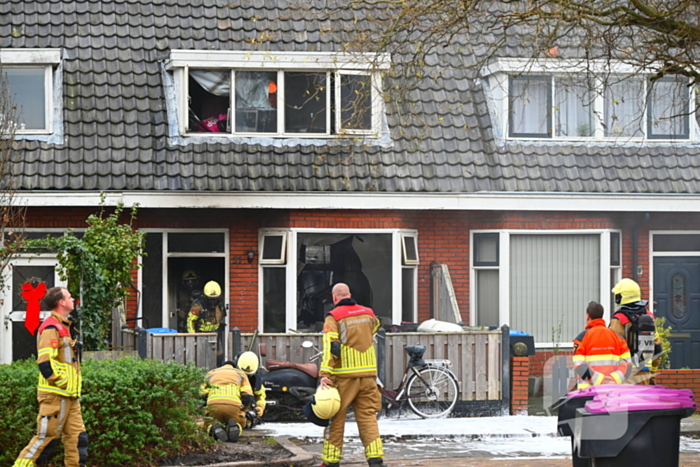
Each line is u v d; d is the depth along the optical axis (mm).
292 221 29297
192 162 28734
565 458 18938
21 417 16500
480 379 25000
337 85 29891
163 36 30781
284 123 29859
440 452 19859
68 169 27922
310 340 24828
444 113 30969
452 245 30828
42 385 15336
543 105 31188
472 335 25047
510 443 21125
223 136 29484
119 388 17141
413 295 30453
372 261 29750
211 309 29109
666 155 31203
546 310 30781
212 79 29938
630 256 31531
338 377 16922
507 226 30422
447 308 29219
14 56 28734
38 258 28438
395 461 18672
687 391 14383
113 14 30938
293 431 22125
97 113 29047
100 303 24797
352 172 29297
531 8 21969
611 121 31422
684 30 19766
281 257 29344
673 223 31688
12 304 28375
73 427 15578
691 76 20922
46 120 28734
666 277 31750
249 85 29922
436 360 24625
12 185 26172
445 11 22281
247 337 24641
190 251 29672
